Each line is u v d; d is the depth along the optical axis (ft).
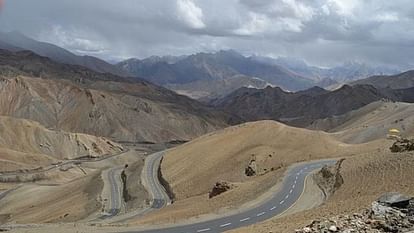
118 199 353.31
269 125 389.39
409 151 188.24
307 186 220.64
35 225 199.62
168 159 395.55
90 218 292.40
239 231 123.03
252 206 194.39
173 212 219.20
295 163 288.71
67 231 171.73
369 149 316.60
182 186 325.01
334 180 206.18
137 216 265.34
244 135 384.47
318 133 375.66
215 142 389.39
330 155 321.73
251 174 311.27
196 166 351.87
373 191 159.63
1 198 464.24
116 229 168.86
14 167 601.21
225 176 320.50
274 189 218.38
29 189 473.26
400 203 83.87
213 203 217.77
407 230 73.56
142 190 341.41
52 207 382.83
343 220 81.10
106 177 423.64
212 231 158.61
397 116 626.64
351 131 541.34
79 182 454.40
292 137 365.40
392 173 168.96
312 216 125.80
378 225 76.18
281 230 103.14
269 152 340.18
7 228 193.16
